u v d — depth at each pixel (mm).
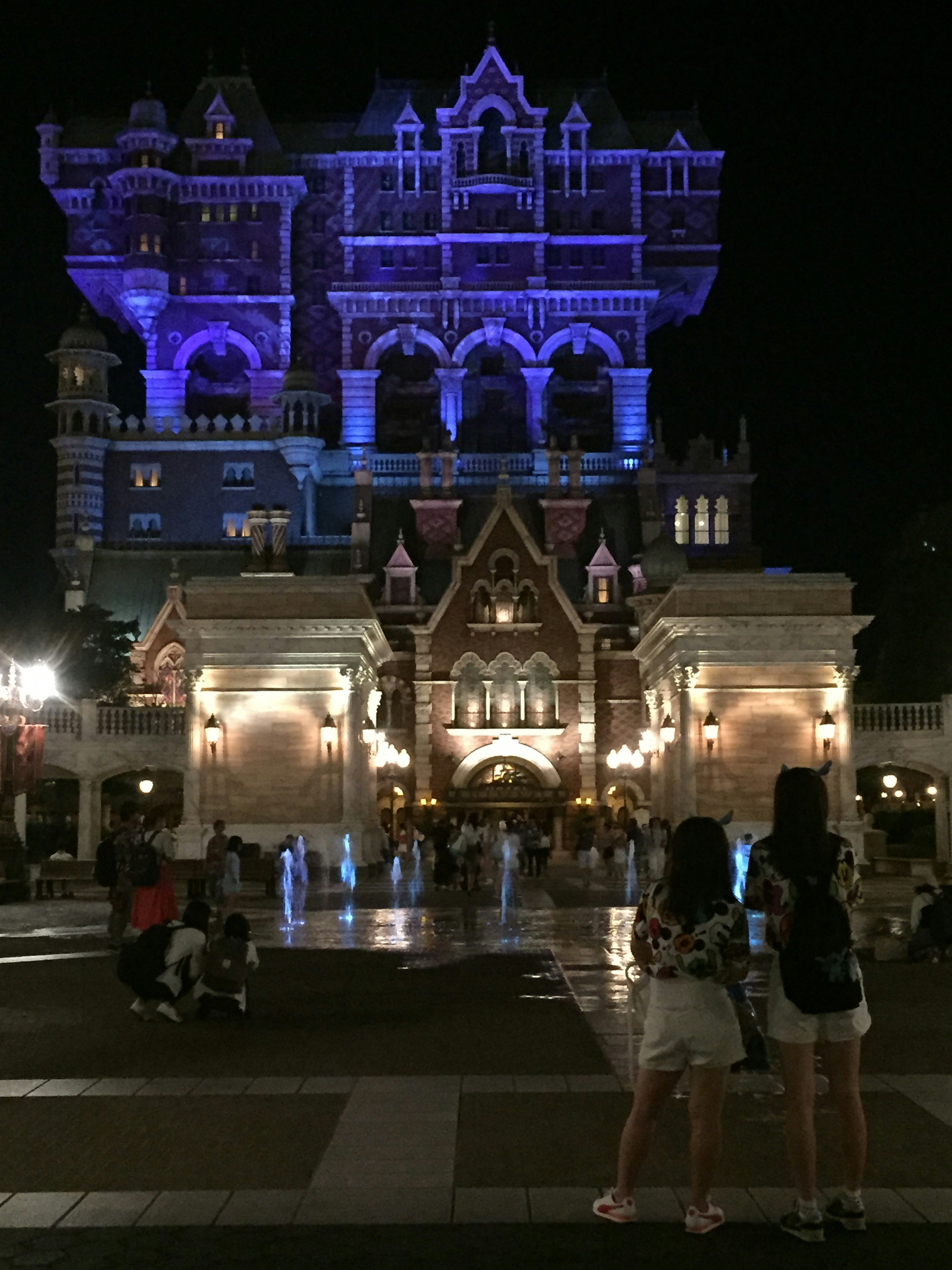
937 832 58125
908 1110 12570
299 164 119375
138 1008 17703
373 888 47906
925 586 82500
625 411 114000
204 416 112000
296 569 97500
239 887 34812
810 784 9773
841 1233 9305
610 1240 9188
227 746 51375
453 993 20312
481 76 115812
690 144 119375
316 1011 18531
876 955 24312
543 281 113625
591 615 85875
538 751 78875
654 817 58281
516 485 100688
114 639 86062
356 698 51750
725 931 9477
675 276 118500
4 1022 17594
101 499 105812
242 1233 9305
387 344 113562
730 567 101750
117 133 116688
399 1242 9141
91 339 105625
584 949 26422
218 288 115812
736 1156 11133
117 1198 10016
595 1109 12648
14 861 39562
